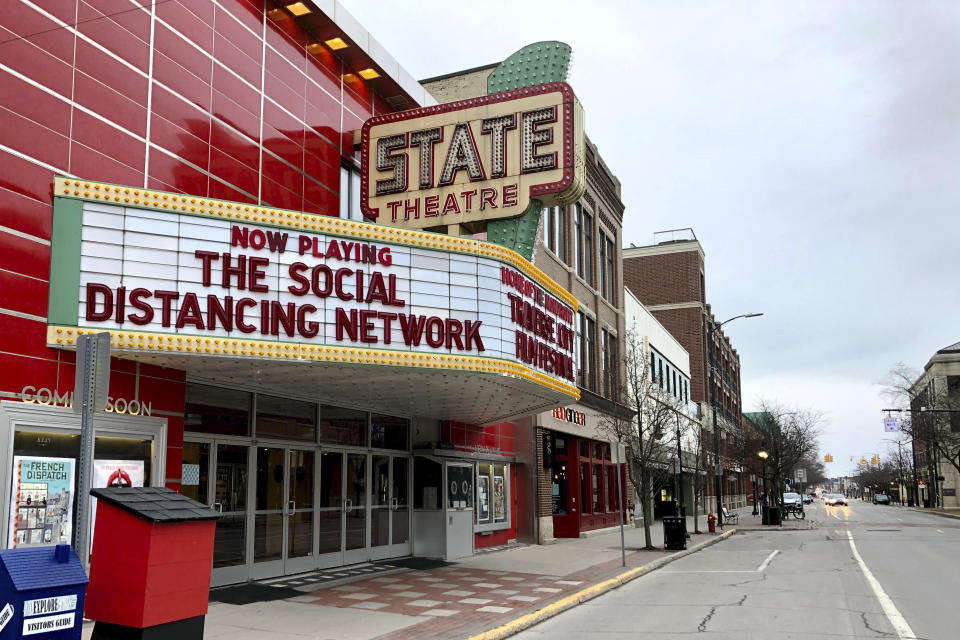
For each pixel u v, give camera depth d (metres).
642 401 30.77
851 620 11.54
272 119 15.38
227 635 9.91
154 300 10.77
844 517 57.22
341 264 12.25
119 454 11.41
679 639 10.27
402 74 19.39
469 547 20.27
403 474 19.72
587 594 14.22
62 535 10.31
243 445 14.25
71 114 11.06
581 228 32.38
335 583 14.68
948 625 11.09
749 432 74.12
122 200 10.79
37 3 10.70
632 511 37.47
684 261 63.31
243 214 11.55
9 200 10.06
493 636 10.30
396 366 12.43
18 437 9.89
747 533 35.62
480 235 21.11
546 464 26.59
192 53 13.44
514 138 16.23
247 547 14.19
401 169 16.98
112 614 6.65
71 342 10.31
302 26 16.59
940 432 70.62
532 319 15.04
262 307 11.45
